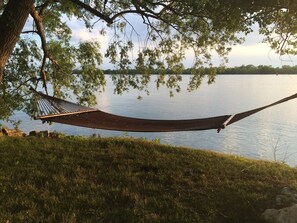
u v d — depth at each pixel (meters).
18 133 14.55
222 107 47.31
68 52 14.72
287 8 7.62
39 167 8.56
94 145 10.82
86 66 14.88
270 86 104.00
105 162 9.19
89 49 14.79
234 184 7.70
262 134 28.17
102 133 26.45
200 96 67.62
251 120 36.19
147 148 10.59
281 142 24.95
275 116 39.03
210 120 5.37
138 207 6.46
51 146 10.47
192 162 9.27
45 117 5.19
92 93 15.22
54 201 6.58
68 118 5.52
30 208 6.27
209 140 26.14
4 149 9.90
